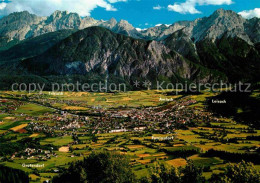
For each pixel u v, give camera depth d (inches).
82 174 3363.7
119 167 3368.6
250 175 2753.4
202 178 3166.8
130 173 3454.7
